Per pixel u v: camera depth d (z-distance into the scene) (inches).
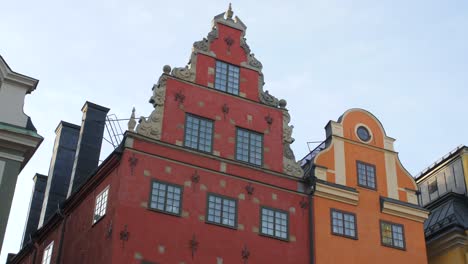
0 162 790.5
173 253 860.0
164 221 874.1
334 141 1088.2
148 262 837.8
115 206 858.8
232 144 985.5
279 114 1058.1
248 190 963.3
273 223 962.1
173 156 926.4
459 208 1197.7
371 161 1107.9
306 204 1009.5
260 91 1059.3
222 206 930.1
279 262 936.3
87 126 1272.1
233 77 1045.8
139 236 848.3
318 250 975.0
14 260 1338.6
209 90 1008.9
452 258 1103.6
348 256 995.9
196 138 959.0
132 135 908.6
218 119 992.9
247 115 1023.6
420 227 1092.5
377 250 1026.1
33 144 809.5
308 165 1089.4
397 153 1144.2
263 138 1020.5
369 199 1067.3
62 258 1042.1
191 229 888.3
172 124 949.8
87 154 1244.5
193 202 909.2
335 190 1034.7
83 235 968.3
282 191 997.2
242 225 932.0
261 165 995.9
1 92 828.0
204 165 944.9
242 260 906.7
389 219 1069.8
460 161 1289.4
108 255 834.2
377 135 1140.5
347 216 1031.6
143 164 898.7
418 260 1055.0
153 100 953.5
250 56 1082.7
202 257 877.2
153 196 883.4
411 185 1127.6
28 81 847.1
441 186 1331.2
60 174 1299.2
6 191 776.3
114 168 921.5
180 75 995.3
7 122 810.8
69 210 1085.8
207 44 1048.8
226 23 1087.6
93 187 991.6
